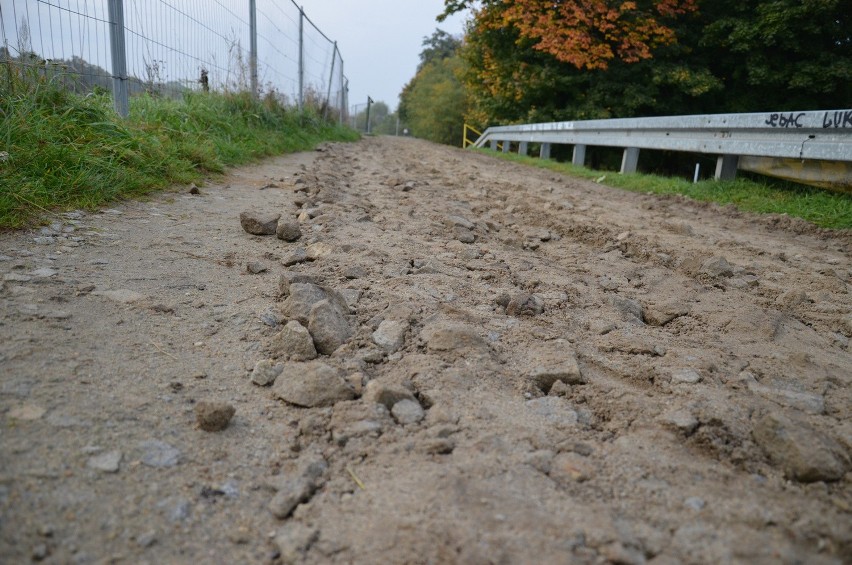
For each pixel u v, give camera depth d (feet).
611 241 14.80
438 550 4.10
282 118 36.35
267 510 4.57
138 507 4.39
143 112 19.89
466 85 78.95
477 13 63.10
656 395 6.60
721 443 5.60
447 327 7.50
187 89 25.85
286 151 31.50
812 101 50.80
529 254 13.06
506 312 8.97
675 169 54.70
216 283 9.12
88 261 9.29
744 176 29.68
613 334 8.31
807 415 6.33
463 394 6.27
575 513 4.52
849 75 45.62
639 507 4.66
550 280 10.87
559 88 59.93
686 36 55.06
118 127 15.65
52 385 5.69
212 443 5.29
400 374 6.67
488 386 6.50
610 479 5.01
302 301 8.02
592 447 5.47
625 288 10.90
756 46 48.96
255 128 30.55
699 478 5.08
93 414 5.37
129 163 15.30
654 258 13.24
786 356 8.00
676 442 5.62
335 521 4.43
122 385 5.93
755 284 11.68
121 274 8.93
